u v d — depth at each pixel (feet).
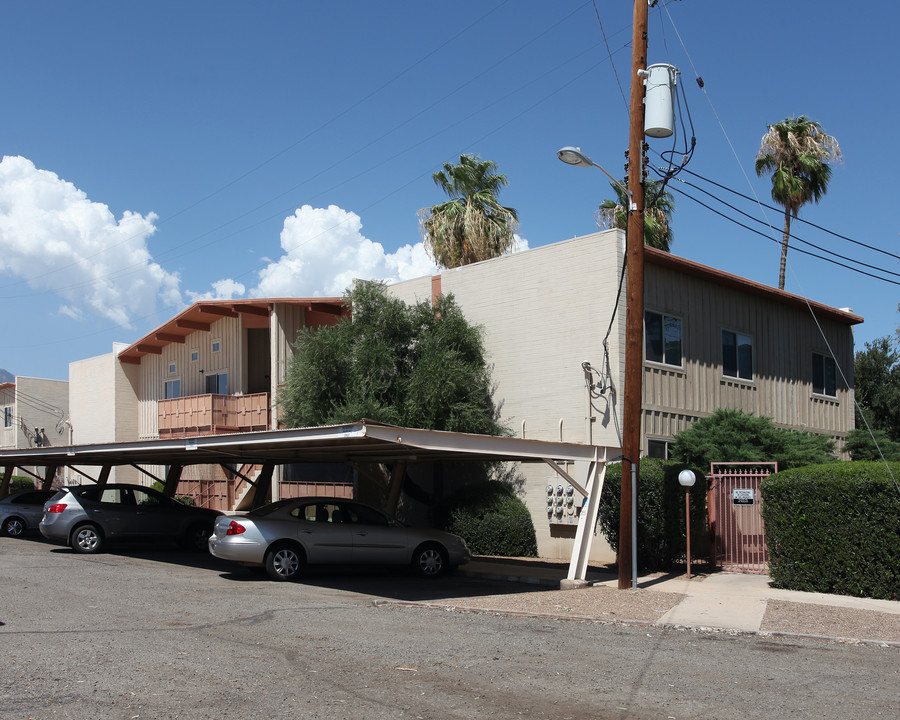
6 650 26.71
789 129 107.24
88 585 43.42
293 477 88.48
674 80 47.34
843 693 23.34
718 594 43.16
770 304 79.77
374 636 30.60
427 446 41.19
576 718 20.45
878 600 40.78
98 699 21.18
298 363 70.54
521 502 65.87
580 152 44.80
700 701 22.20
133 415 114.32
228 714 20.15
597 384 62.39
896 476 41.01
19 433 141.79
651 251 63.93
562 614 36.94
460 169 105.60
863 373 110.32
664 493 52.42
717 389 71.41
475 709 21.02
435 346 68.13
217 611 35.94
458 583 48.70
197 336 103.50
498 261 70.18
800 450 62.13
